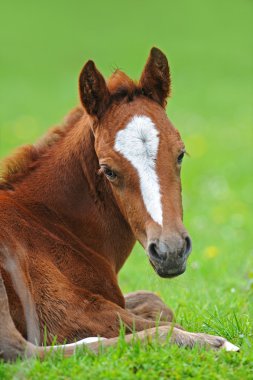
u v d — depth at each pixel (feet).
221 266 54.95
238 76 178.81
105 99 33.30
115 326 32.19
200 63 191.62
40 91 159.63
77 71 182.39
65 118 37.24
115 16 247.50
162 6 261.03
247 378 27.96
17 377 27.53
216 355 29.91
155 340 30.12
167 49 206.59
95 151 34.68
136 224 31.40
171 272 29.84
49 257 33.32
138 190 31.12
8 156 36.24
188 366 28.14
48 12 250.98
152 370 27.71
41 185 35.27
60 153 35.91
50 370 28.25
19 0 266.16
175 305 42.88
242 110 141.18
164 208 30.50
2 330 30.14
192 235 67.62
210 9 258.78
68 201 35.22
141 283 49.47
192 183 92.48
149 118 32.14
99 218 35.35
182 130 121.70
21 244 32.73
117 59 191.93
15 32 223.71
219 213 77.25
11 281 31.55
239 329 35.55
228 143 113.70
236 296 44.75
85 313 32.30
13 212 33.63
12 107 141.90
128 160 31.37
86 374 27.43
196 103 148.05
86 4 261.44
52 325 31.94
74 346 30.53
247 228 72.38
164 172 31.14
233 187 90.89
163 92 34.09
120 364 28.19
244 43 217.15
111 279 34.99
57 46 208.74
